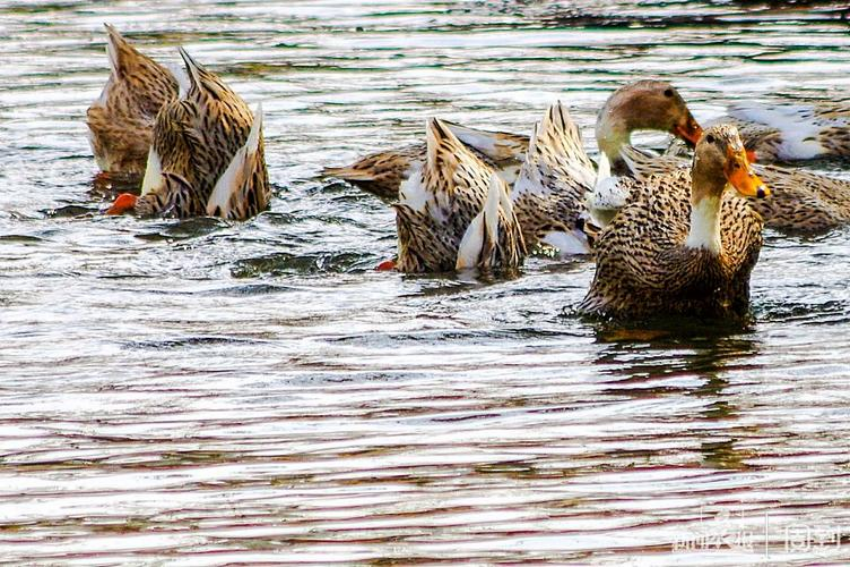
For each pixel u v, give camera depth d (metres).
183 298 14.10
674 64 24.08
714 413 10.80
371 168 18.33
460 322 13.29
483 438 10.37
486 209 15.12
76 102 22.44
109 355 12.37
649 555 8.51
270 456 10.09
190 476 9.76
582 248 15.77
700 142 13.23
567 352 12.41
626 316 13.55
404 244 15.25
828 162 20.08
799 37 25.73
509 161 18.50
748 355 12.23
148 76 20.05
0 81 23.56
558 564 8.39
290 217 17.33
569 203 16.19
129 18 28.31
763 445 10.14
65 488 9.59
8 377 11.81
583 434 10.41
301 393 11.41
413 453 10.10
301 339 12.77
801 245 15.96
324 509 9.19
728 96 22.05
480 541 8.70
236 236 16.50
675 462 9.84
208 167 17.83
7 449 10.31
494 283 14.65
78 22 27.98
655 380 11.62
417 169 18.16
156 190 17.61
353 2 29.77
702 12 28.02
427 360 12.19
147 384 11.63
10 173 19.23
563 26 27.19
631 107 19.75
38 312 13.59
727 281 13.43
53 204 17.94
